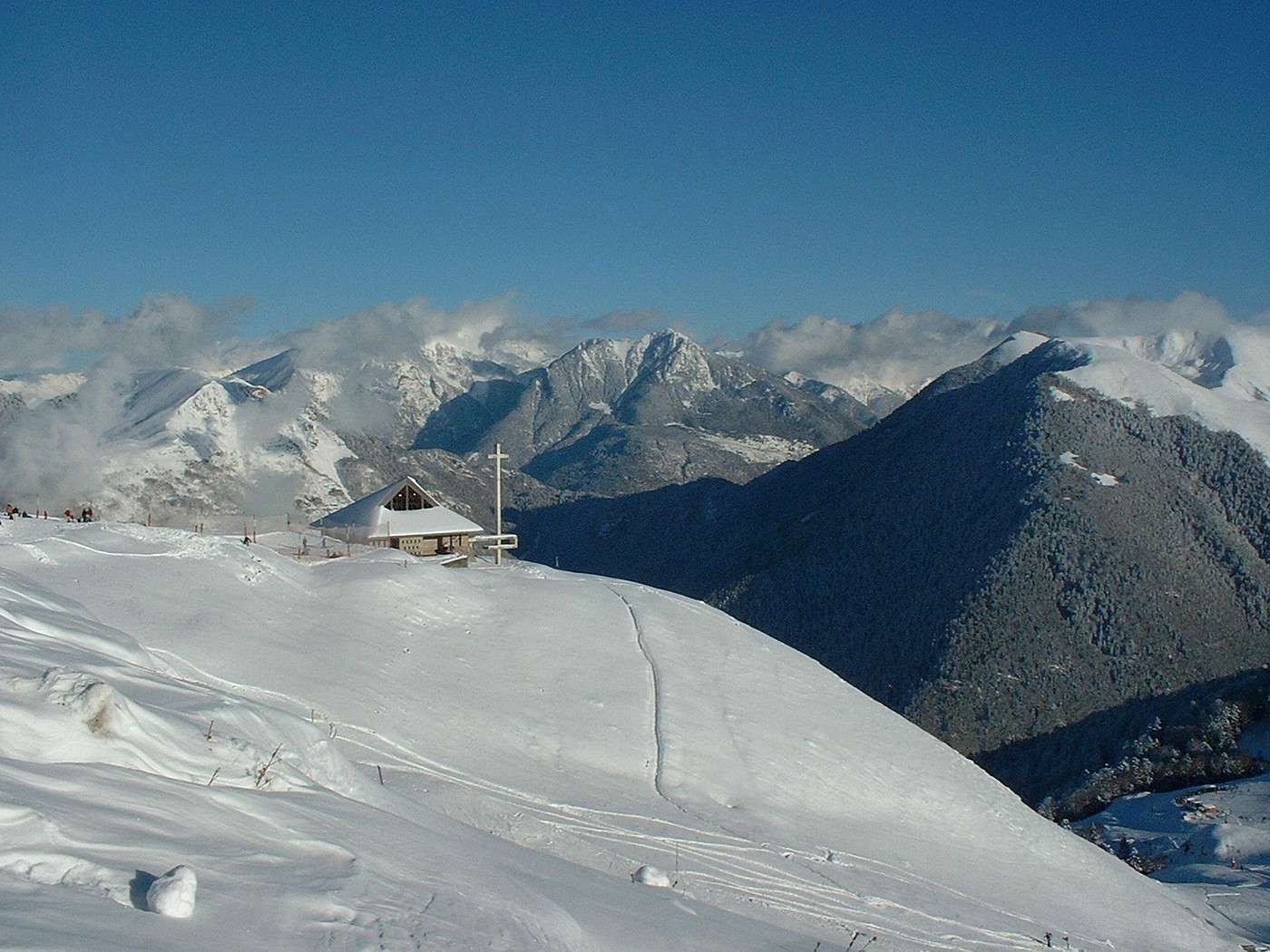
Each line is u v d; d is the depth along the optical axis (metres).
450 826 11.77
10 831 6.14
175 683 11.42
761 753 24.67
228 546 26.91
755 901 15.92
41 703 8.30
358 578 27.45
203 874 6.56
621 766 22.25
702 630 30.42
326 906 6.65
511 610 28.55
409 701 21.95
